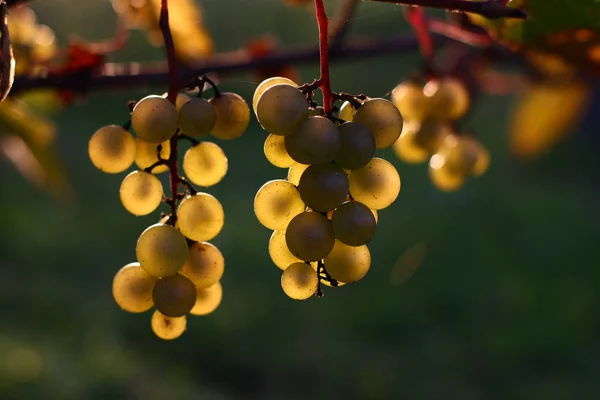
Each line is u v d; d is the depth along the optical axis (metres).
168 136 0.51
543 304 2.90
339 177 0.50
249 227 3.43
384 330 2.77
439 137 0.67
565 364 2.52
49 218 3.39
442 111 0.67
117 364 2.27
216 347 2.58
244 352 2.57
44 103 0.77
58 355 2.23
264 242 3.31
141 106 0.51
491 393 2.38
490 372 2.49
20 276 2.83
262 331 2.69
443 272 3.18
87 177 3.77
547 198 3.96
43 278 2.84
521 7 0.57
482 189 4.06
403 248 3.37
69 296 2.72
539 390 2.35
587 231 3.58
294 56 0.70
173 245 0.51
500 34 0.59
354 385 2.42
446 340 2.69
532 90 0.89
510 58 0.77
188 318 2.72
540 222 3.66
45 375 2.07
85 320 2.56
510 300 2.94
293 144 0.49
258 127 4.43
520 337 2.67
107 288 2.88
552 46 0.59
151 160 0.53
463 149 0.68
